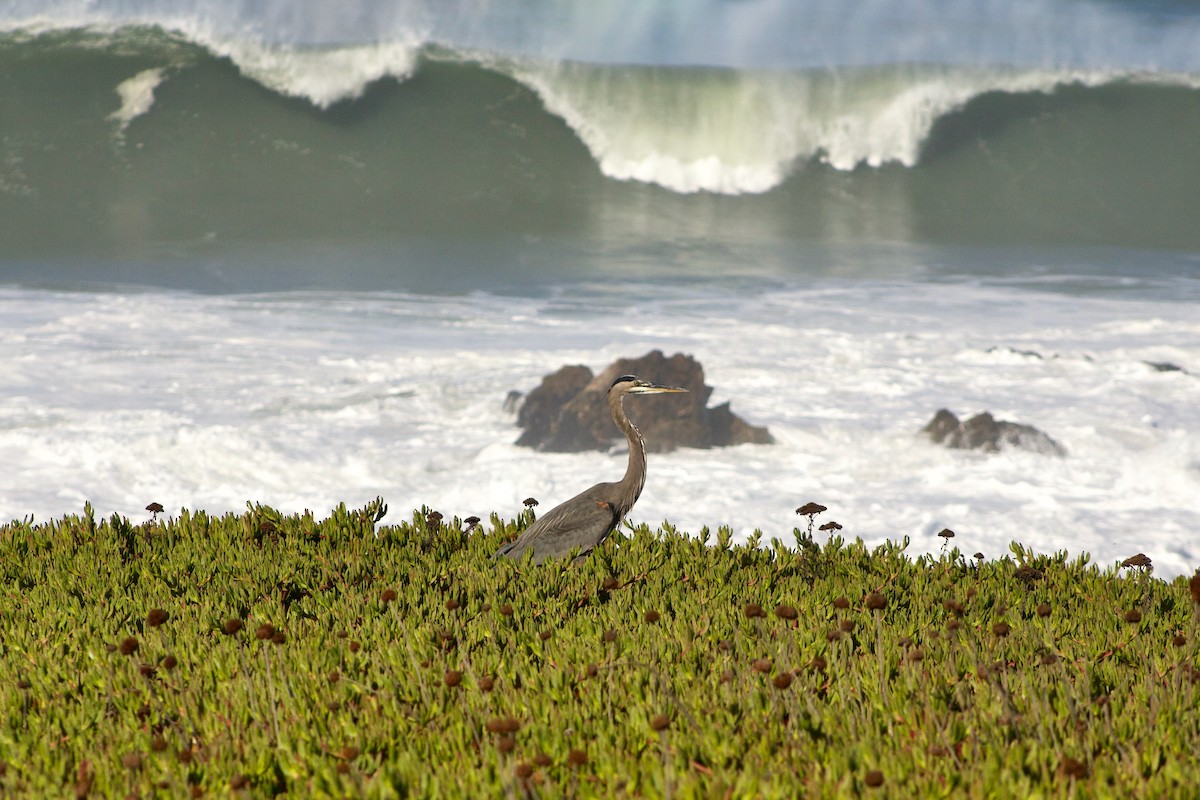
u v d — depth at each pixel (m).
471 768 17.02
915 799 16.00
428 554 31.16
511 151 187.50
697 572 28.48
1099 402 75.31
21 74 179.62
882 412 72.62
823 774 16.80
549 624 24.48
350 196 175.62
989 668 20.59
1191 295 124.44
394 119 185.75
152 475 56.53
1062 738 18.02
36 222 157.12
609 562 29.69
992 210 185.50
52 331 93.31
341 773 17.44
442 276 132.75
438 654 22.27
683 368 66.50
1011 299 120.62
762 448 64.56
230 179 175.25
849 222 177.75
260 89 184.12
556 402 67.12
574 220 172.75
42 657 22.56
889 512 51.69
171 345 89.56
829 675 21.00
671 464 61.09
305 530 33.62
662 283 129.50
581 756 16.91
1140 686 20.16
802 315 108.81
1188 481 54.81
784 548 30.17
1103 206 186.88
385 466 59.56
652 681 20.05
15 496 52.56
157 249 146.88
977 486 56.09
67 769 18.23
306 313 105.94
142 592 27.30
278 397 74.25
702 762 17.59
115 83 181.12
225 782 17.41
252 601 26.83
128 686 21.39
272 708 18.97
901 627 24.02
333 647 22.56
